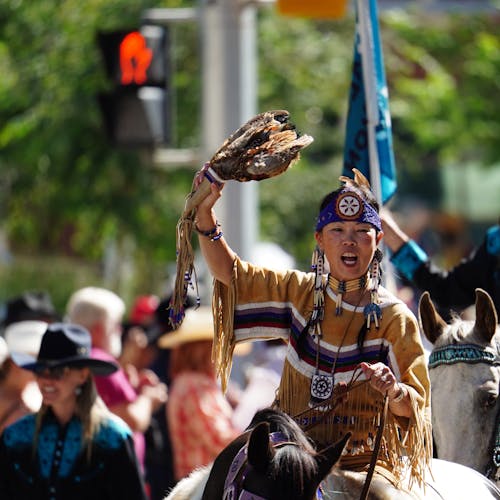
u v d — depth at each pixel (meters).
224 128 33.84
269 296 15.47
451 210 78.38
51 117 49.72
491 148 70.62
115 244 57.41
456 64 69.00
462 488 15.45
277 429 14.15
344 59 57.41
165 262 54.16
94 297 26.20
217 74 33.88
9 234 59.28
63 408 19.91
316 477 13.49
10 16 51.59
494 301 21.38
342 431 14.97
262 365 30.77
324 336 15.09
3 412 23.05
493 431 17.59
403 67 67.94
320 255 15.27
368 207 15.02
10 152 50.97
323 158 60.91
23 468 19.73
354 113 21.31
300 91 56.00
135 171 50.94
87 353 20.05
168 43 33.91
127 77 33.28
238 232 33.19
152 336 30.53
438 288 21.81
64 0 50.78
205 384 26.41
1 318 33.91
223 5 33.72
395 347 14.84
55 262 60.94
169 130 33.88
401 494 14.41
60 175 50.97
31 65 50.25
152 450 27.70
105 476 19.72
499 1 46.72
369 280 15.12
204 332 26.50
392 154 21.03
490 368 17.72
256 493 13.38
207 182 15.12
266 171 14.95
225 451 14.69
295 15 32.31
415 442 14.30
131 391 25.03
